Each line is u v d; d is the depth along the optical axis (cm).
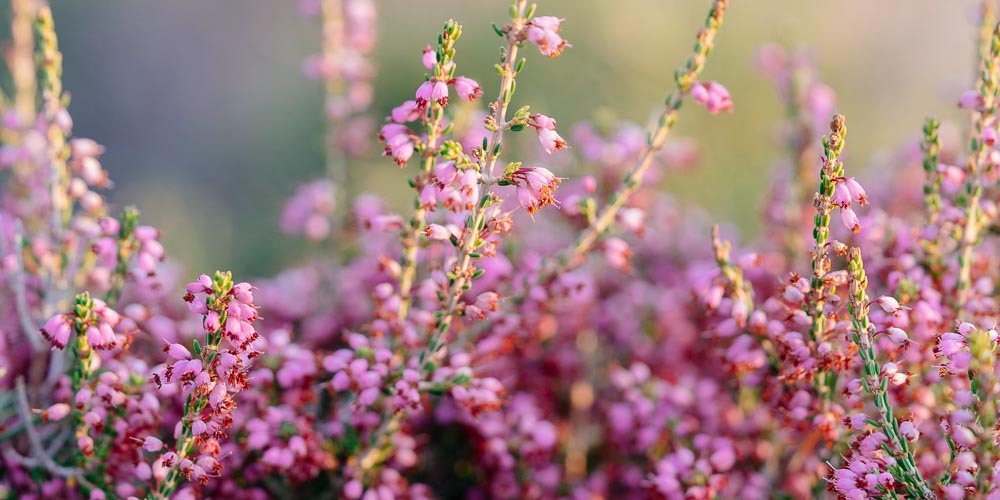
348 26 53
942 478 38
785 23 53
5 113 49
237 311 38
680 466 43
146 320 44
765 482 45
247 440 42
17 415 44
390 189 63
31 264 45
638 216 44
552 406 49
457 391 41
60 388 43
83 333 40
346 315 49
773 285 48
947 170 42
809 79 52
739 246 56
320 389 44
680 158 51
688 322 50
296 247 69
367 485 43
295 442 42
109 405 41
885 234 44
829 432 40
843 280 39
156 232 43
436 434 47
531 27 38
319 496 44
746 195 70
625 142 50
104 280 45
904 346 38
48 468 41
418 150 40
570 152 52
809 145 51
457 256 41
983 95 41
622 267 44
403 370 42
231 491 43
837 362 39
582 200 44
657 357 50
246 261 71
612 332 50
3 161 47
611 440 48
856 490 38
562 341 49
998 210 43
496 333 43
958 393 37
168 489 39
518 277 44
